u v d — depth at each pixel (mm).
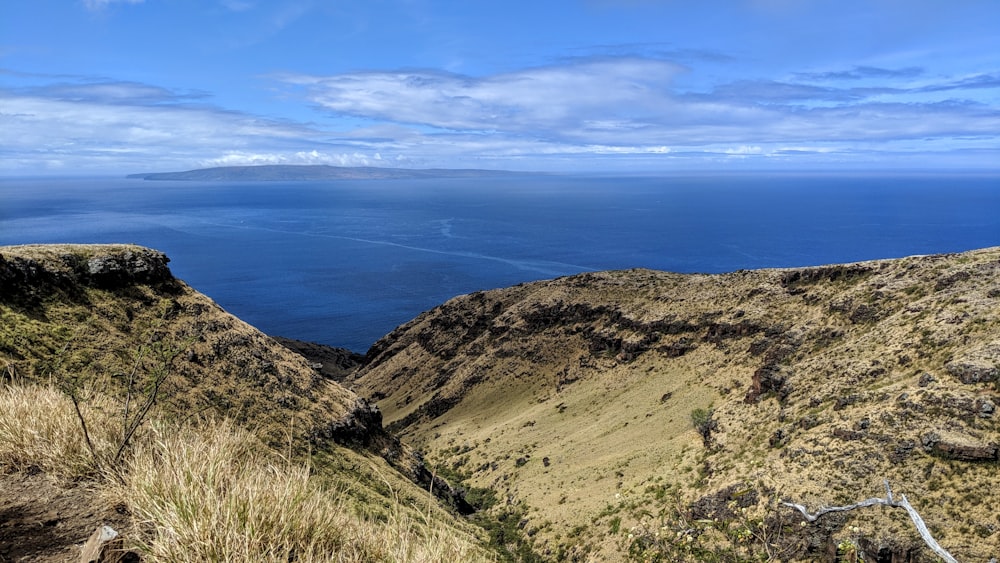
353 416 57906
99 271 50594
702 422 69688
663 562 6148
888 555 31641
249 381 51281
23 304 42938
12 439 7406
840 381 56562
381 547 6133
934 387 44062
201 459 6473
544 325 143125
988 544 30047
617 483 65000
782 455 45906
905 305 69750
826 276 92500
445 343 167625
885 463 38812
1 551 5375
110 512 6383
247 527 5289
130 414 8383
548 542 55375
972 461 35938
